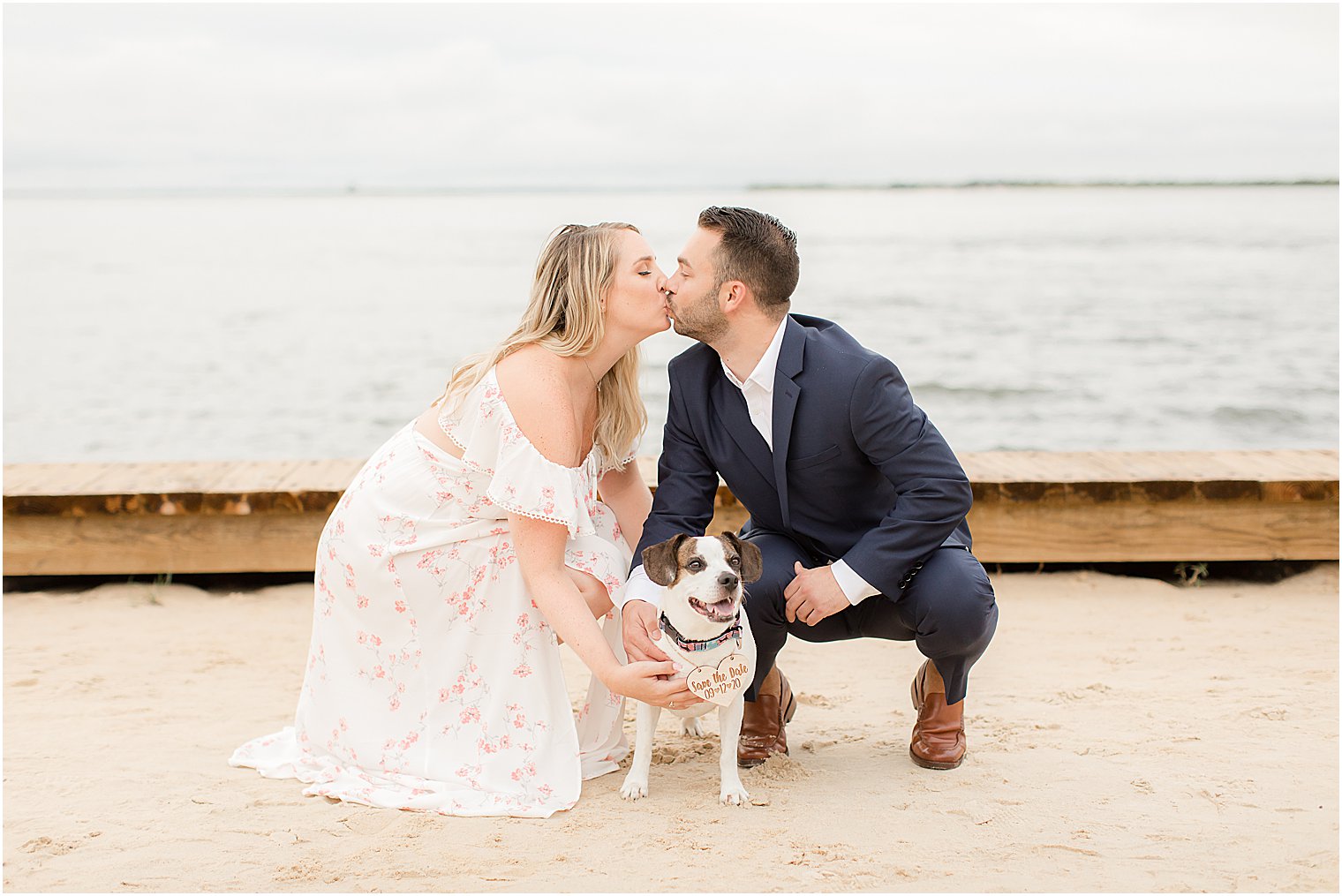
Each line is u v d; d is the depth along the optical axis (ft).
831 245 111.04
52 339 54.49
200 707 13.67
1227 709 12.91
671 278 11.21
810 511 11.60
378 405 40.98
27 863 9.25
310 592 19.30
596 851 9.48
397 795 10.75
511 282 81.35
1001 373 45.21
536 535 10.87
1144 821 9.88
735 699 10.27
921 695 11.64
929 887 8.65
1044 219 159.22
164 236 142.10
